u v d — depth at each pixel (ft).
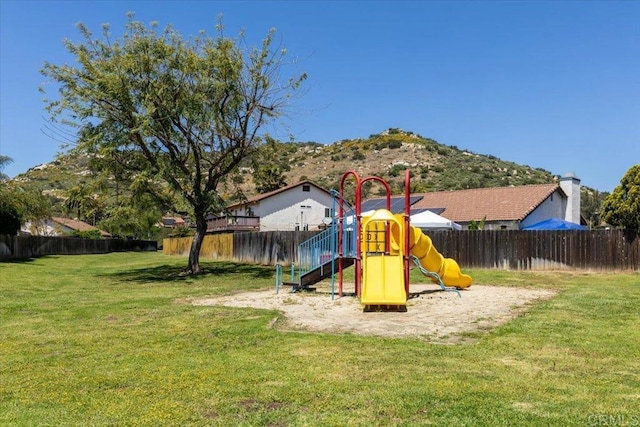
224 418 15.38
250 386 18.48
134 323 33.30
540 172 290.15
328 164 330.75
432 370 20.38
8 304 43.19
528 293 48.42
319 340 26.58
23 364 22.74
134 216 76.64
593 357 22.47
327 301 43.80
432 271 51.24
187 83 70.54
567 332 28.04
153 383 19.22
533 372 20.03
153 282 67.67
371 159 327.06
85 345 26.71
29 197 127.85
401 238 43.57
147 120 65.62
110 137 69.26
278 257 93.71
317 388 18.03
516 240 76.74
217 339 27.50
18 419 15.70
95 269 93.61
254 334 28.53
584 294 45.01
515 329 28.96
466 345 25.14
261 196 155.74
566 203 116.06
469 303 41.11
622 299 41.04
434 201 118.93
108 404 16.94
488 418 14.87
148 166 72.54
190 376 20.02
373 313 36.42
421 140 355.97
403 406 16.01
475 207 110.22
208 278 71.61
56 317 36.37
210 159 75.36
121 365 22.20
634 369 20.51
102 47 69.00
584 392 17.39
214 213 79.77
